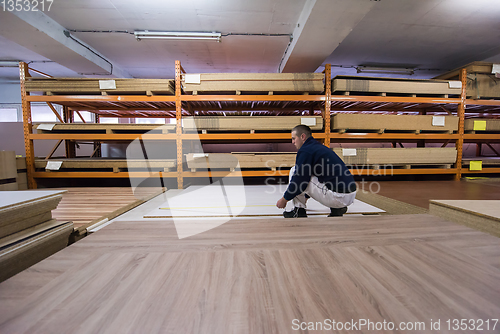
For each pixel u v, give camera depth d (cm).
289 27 472
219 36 486
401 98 424
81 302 74
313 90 407
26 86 391
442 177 498
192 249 114
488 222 149
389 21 457
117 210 227
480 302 72
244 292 79
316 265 97
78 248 115
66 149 502
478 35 509
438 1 394
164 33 478
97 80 389
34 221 138
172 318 67
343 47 570
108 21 454
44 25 429
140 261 101
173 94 422
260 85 399
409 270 92
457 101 435
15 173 363
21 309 70
